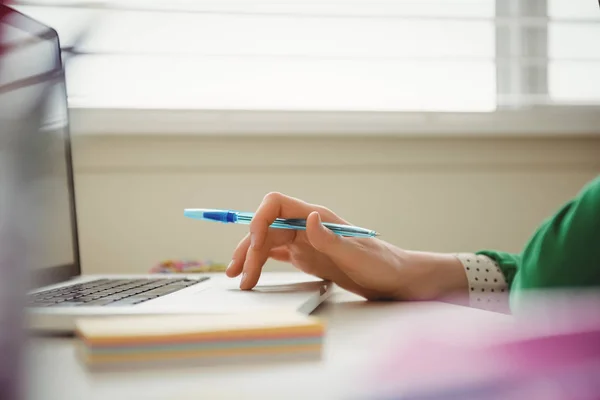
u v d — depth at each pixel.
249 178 1.21
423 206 1.26
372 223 1.25
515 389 0.18
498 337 0.24
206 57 1.22
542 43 1.38
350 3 1.27
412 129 1.28
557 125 1.33
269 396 0.21
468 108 1.32
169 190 1.18
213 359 0.26
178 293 0.52
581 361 0.19
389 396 0.18
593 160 1.33
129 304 0.41
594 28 1.38
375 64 1.29
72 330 0.36
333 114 1.27
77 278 0.78
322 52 1.27
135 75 1.21
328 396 0.21
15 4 1.10
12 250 0.20
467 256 0.71
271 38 1.25
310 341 0.27
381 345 0.32
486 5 1.33
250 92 1.25
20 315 0.20
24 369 0.20
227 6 1.22
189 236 1.19
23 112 0.24
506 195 1.29
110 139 1.17
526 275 0.54
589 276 0.50
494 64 1.33
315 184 1.23
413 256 0.67
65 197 0.77
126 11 1.19
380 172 1.25
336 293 0.72
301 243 0.66
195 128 1.21
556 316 0.26
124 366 0.26
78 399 0.21
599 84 1.38
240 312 0.36
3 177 0.21
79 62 1.18
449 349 0.22
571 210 0.53
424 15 1.30
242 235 1.20
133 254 1.17
